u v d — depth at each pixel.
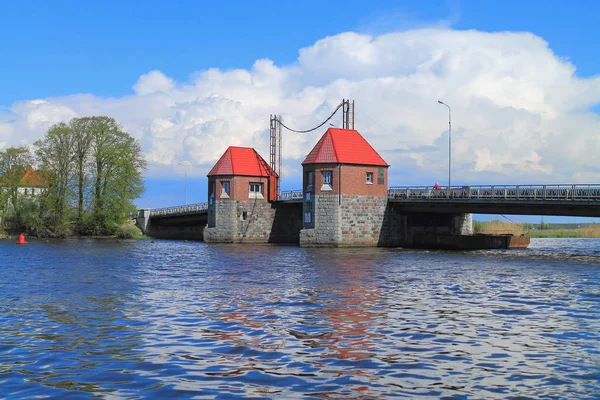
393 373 15.40
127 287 32.81
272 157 92.75
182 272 41.56
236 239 87.94
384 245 74.88
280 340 19.03
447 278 37.41
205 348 18.00
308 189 74.38
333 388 14.18
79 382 14.66
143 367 15.98
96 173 101.06
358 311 24.50
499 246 78.88
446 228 82.06
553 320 22.69
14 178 102.69
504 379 14.91
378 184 74.62
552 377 15.09
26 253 63.84
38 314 23.97
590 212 57.78
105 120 100.81
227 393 13.82
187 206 108.62
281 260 52.41
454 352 17.58
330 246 72.31
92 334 20.03
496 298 28.56
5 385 14.41
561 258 56.25
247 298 28.30
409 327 21.16
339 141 74.06
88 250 70.06
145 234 117.38
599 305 26.48
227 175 88.38
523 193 60.00
